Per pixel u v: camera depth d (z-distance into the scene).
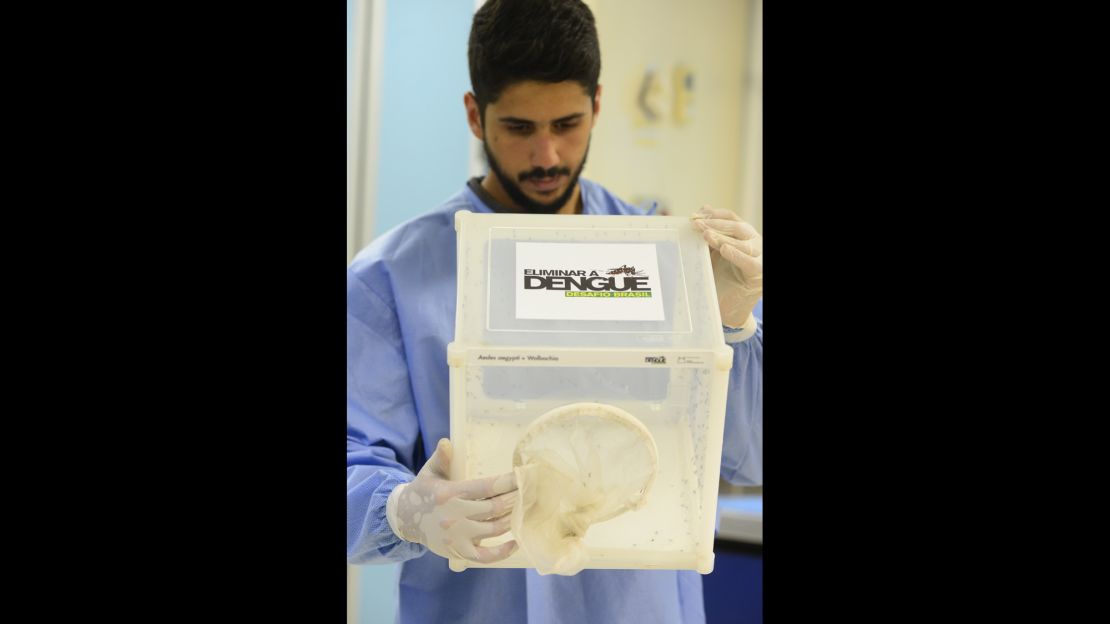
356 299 1.57
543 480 1.17
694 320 1.20
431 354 1.55
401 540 1.38
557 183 1.55
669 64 1.57
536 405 1.27
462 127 1.63
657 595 1.55
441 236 1.60
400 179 1.64
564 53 1.46
